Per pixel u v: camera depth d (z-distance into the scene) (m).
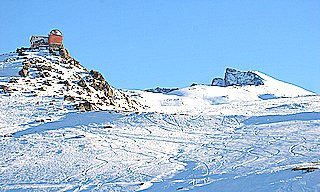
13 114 51.34
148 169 30.98
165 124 49.16
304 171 23.03
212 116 53.28
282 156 31.56
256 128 46.34
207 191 23.58
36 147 39.19
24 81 63.31
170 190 24.94
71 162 33.97
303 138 39.09
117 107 64.12
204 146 38.78
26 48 81.62
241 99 101.38
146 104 82.88
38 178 29.69
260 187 22.09
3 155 36.62
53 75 67.44
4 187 27.92
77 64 76.50
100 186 27.06
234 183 24.05
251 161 30.84
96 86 68.06
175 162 33.03
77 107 55.22
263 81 131.62
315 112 53.00
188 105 88.88
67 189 26.92
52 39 81.38
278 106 65.38
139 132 45.59
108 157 35.47
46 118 50.31
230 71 148.75
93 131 45.81
